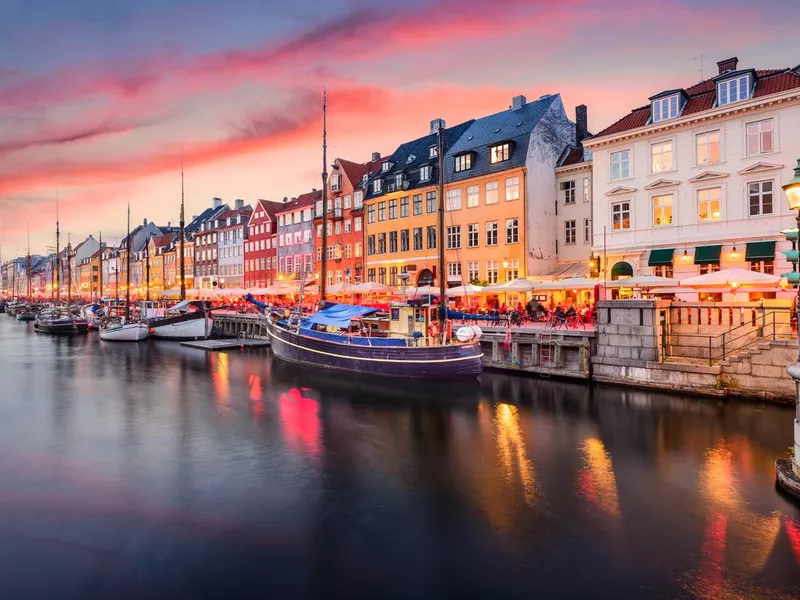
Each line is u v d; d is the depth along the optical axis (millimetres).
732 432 14906
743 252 25734
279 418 17734
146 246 99000
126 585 7766
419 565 8344
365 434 15734
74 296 122688
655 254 28500
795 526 9469
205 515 10164
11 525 9719
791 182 9086
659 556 8531
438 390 21516
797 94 23891
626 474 12148
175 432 16094
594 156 31625
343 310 26984
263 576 8031
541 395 20062
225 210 84688
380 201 47938
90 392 22562
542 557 8547
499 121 42219
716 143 26953
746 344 18859
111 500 10883
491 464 12992
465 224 40500
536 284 26188
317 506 10594
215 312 50062
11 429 16516
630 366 20500
